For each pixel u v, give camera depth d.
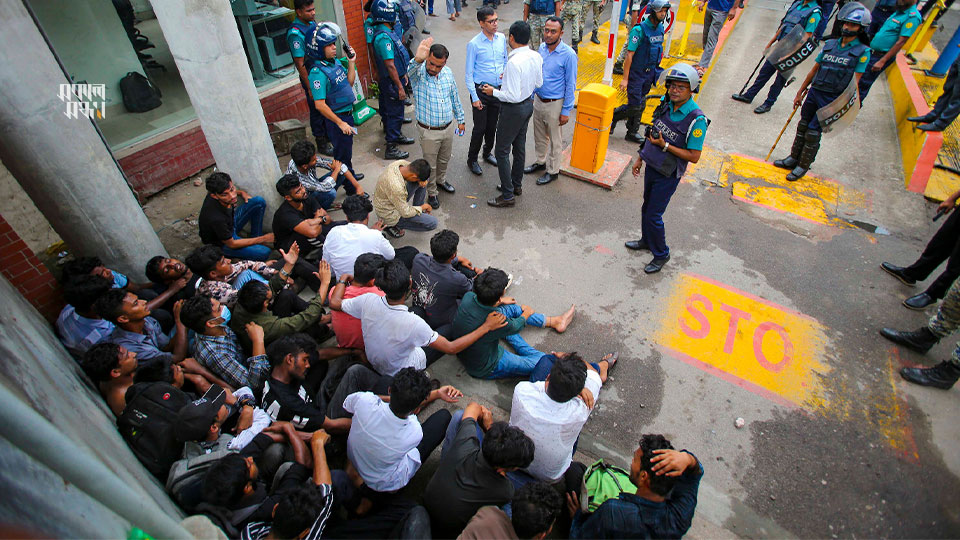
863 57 4.94
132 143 5.28
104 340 3.21
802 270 4.71
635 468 2.38
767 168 6.17
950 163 6.11
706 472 3.19
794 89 8.19
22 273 3.31
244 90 4.02
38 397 1.62
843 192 5.75
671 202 5.62
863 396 3.62
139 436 2.45
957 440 3.36
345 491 2.74
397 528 2.46
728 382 3.73
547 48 5.05
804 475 3.17
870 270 4.69
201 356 3.20
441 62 4.68
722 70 8.76
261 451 2.79
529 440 2.34
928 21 8.77
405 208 4.61
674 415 3.51
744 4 10.44
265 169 4.46
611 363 3.78
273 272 3.99
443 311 3.79
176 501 2.35
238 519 2.38
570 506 2.84
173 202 5.50
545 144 5.86
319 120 6.08
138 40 5.21
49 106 3.10
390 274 2.98
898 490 3.09
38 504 0.88
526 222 5.35
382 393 3.11
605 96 5.26
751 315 4.26
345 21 6.82
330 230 4.19
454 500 2.41
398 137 6.32
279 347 2.95
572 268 4.75
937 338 3.74
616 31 5.57
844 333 4.09
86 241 3.64
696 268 4.75
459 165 6.30
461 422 2.77
